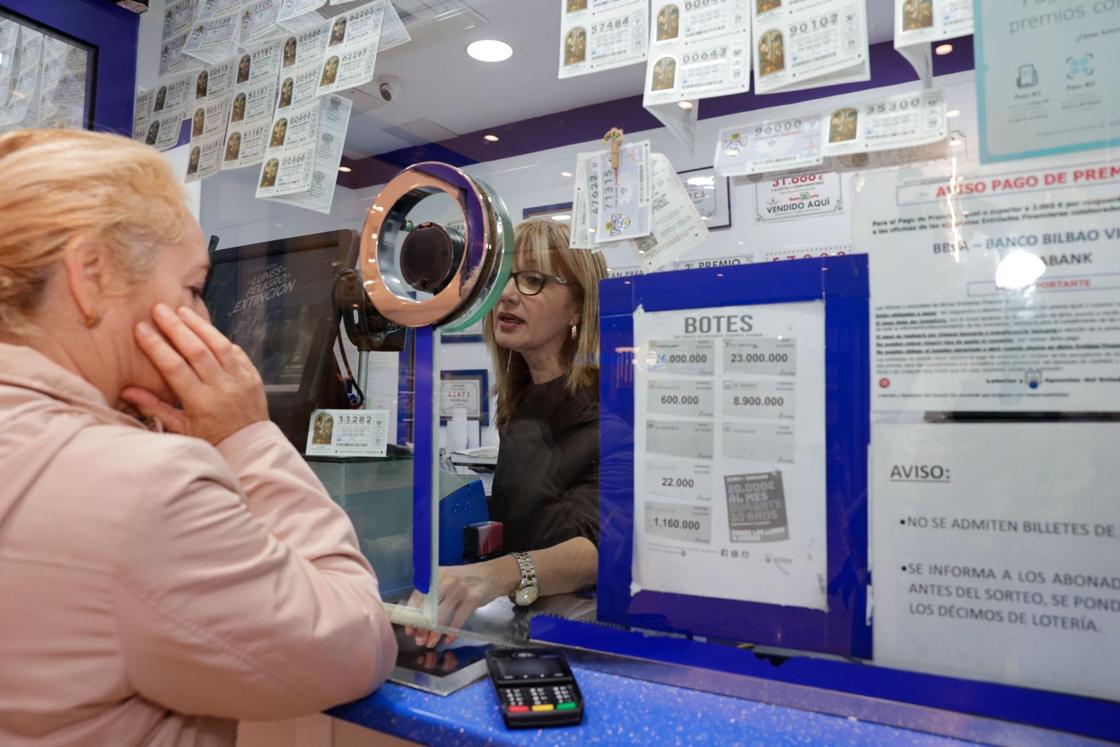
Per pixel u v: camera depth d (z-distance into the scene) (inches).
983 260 22.6
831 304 24.7
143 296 26.2
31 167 23.9
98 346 25.6
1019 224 22.2
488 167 34.9
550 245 30.9
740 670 25.2
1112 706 20.4
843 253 25.4
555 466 30.8
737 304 26.3
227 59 48.7
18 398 22.7
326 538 27.3
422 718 24.3
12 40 60.6
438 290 32.2
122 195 25.1
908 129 24.4
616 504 28.4
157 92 54.5
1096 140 21.4
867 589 23.6
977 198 22.9
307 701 23.5
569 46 32.1
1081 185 21.5
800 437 25.0
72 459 21.6
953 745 21.4
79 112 56.0
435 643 31.0
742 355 26.1
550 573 29.8
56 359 25.0
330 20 42.0
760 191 27.1
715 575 26.1
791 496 25.0
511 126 34.5
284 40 44.7
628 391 28.4
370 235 35.3
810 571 24.5
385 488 35.4
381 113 39.4
